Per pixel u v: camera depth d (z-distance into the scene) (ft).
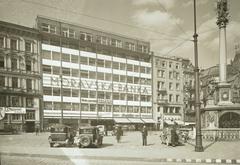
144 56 195.93
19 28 146.61
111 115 173.99
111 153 48.44
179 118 206.90
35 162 40.37
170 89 208.85
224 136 73.92
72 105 158.71
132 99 186.39
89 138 58.44
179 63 216.33
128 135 122.21
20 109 141.28
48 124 150.51
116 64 180.45
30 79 149.38
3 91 138.62
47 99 152.56
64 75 159.12
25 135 111.75
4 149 53.16
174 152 49.83
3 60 142.61
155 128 191.52
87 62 167.73
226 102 81.25
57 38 158.61
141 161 40.81
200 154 46.73
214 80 103.45
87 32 173.99
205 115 83.20
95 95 168.14
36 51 152.97
